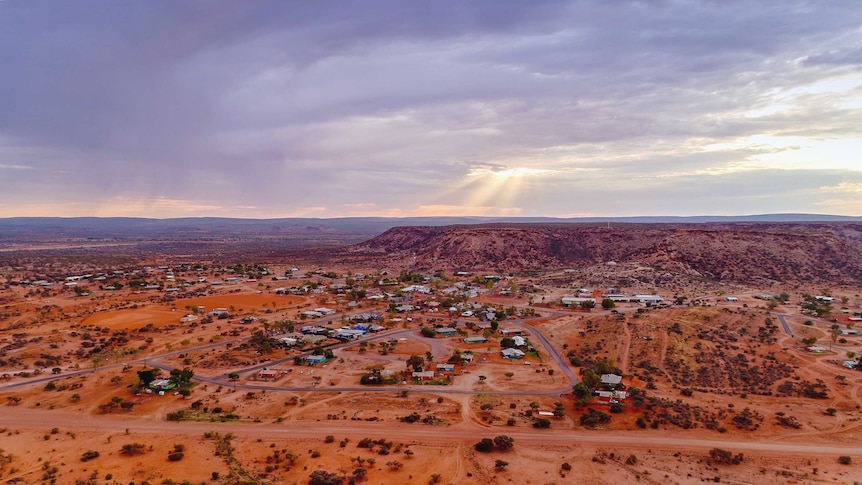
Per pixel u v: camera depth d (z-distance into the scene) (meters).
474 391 115.94
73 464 81.75
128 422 98.88
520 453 86.38
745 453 86.38
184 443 89.62
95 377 123.75
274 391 116.25
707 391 114.12
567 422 99.00
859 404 104.81
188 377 121.38
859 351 134.62
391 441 90.44
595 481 77.94
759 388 114.75
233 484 75.81
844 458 83.81
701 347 136.50
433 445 89.00
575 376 126.44
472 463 82.88
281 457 84.69
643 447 88.75
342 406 107.06
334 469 80.69
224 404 108.50
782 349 135.50
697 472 80.94
